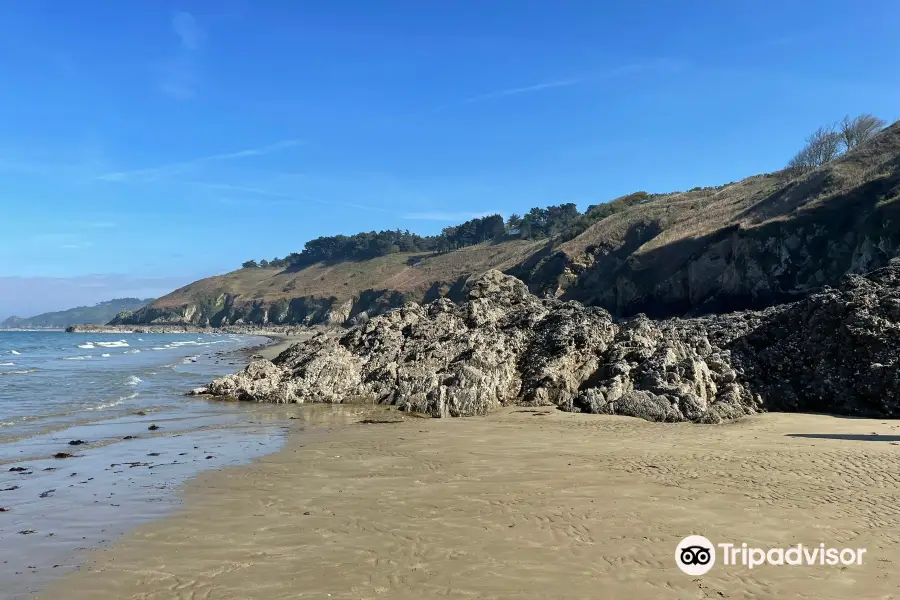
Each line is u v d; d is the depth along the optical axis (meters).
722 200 82.56
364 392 22.38
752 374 19.06
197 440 15.29
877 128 80.25
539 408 19.52
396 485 10.73
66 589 6.66
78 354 61.31
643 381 19.09
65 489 10.72
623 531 8.10
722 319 24.58
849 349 17.88
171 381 30.88
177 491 10.55
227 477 11.48
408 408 20.06
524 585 6.52
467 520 8.73
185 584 6.75
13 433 16.22
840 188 55.09
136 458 13.22
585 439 14.55
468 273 128.25
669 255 68.31
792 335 19.73
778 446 12.92
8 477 11.57
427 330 26.12
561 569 6.93
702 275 60.31
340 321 149.25
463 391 19.67
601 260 83.00
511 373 21.73
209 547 7.87
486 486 10.51
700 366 18.83
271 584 6.71
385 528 8.47
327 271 191.25
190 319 191.75
